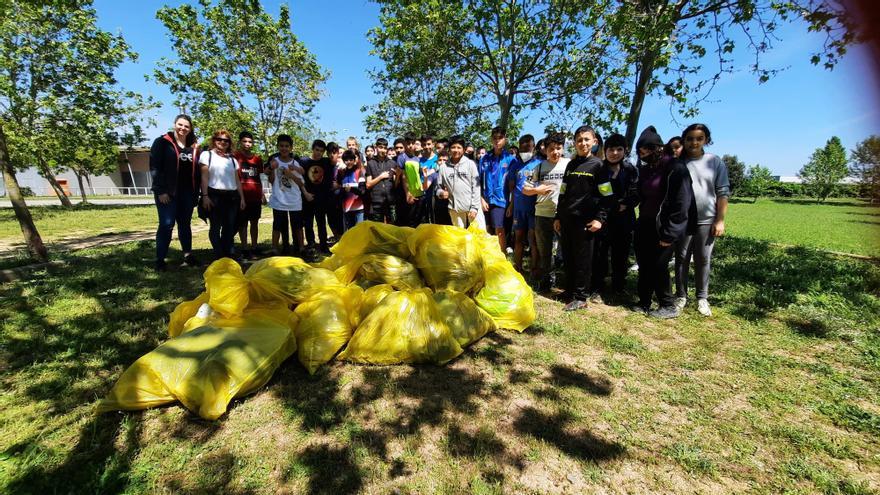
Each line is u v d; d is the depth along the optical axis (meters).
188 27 16.00
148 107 18.97
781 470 2.20
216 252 5.92
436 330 3.22
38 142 16.75
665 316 4.22
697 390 2.91
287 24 17.02
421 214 7.35
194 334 2.82
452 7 9.68
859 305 4.55
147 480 2.06
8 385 2.77
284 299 3.42
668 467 2.21
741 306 4.53
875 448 2.36
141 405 2.51
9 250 8.10
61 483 2.01
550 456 2.27
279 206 6.36
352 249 4.21
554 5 9.18
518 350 3.47
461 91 12.38
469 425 2.50
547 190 4.77
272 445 2.30
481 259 4.20
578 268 4.38
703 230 4.23
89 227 11.65
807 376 3.10
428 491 2.03
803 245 9.91
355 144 7.07
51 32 16.05
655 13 6.53
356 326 3.35
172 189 5.44
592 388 2.92
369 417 2.55
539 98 10.19
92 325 3.69
